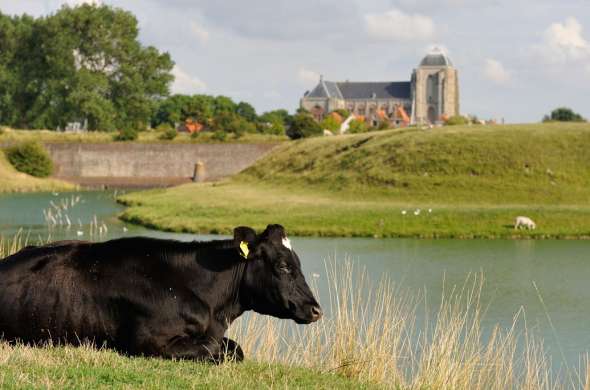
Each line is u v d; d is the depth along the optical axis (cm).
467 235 4516
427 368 1270
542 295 2592
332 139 9181
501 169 6519
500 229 4584
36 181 9288
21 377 801
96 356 933
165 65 13050
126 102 12775
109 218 5403
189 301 1018
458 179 6462
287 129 12862
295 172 8275
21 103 13038
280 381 968
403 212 4878
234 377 917
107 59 12775
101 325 1013
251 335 1329
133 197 7138
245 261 1038
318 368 1194
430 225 4706
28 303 1009
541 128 7462
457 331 1489
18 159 9750
